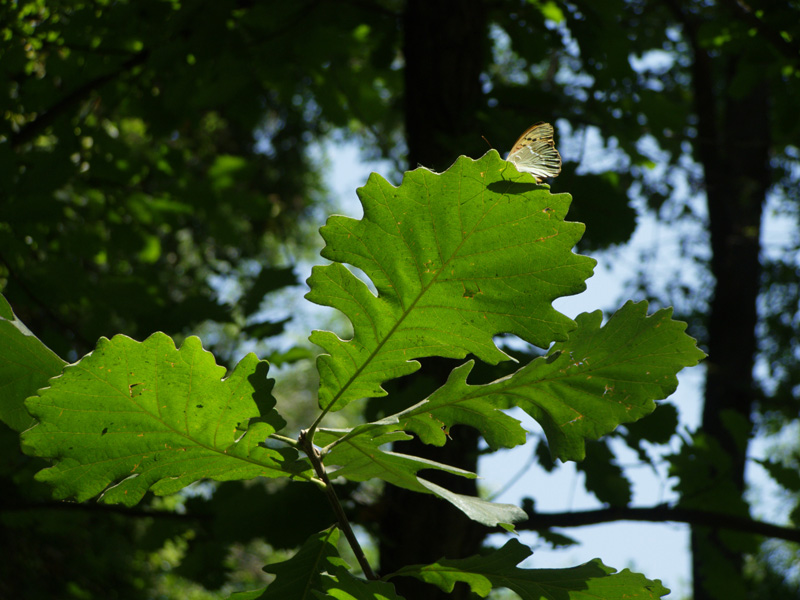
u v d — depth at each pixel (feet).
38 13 11.10
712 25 11.32
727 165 26.48
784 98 11.83
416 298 3.07
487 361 3.22
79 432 2.88
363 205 2.92
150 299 10.69
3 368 3.06
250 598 3.30
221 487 8.98
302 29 12.35
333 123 14.61
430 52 10.28
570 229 2.88
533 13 11.85
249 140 26.35
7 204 9.22
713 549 10.43
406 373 3.25
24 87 11.42
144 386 2.82
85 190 13.24
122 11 10.81
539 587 3.30
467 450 8.78
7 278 10.31
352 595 3.12
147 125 13.32
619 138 11.60
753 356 25.98
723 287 26.58
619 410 3.32
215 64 12.23
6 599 16.55
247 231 23.62
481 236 2.94
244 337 9.43
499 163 2.81
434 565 3.45
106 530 17.71
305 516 7.61
